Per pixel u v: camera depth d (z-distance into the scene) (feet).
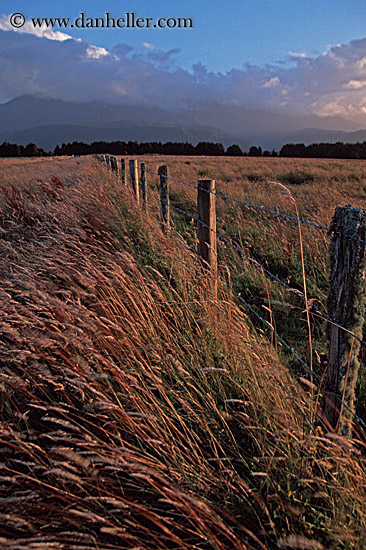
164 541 5.76
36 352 8.66
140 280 12.17
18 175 55.21
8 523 5.03
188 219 29.43
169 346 9.72
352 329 5.74
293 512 5.31
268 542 5.63
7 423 7.17
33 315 8.95
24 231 22.41
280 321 13.14
